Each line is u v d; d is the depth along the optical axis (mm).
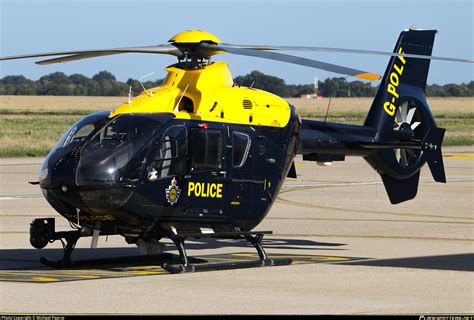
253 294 16734
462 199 37281
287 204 34875
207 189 19703
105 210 18641
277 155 20859
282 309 15289
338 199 36875
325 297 16484
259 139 20484
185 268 19281
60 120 124062
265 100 20797
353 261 21328
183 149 19312
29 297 16188
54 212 31328
